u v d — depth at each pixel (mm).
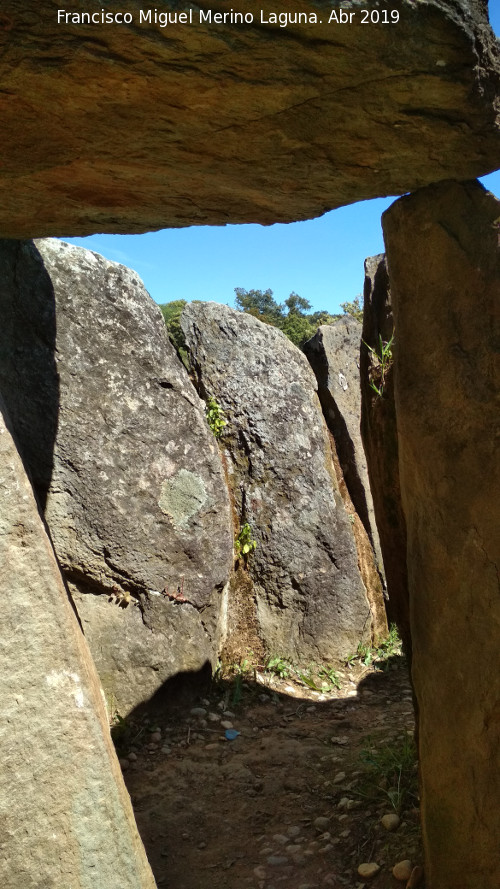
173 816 3154
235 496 4875
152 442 4234
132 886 1937
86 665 2088
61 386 3963
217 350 4934
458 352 2158
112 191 2303
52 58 1594
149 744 3832
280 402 5051
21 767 1861
